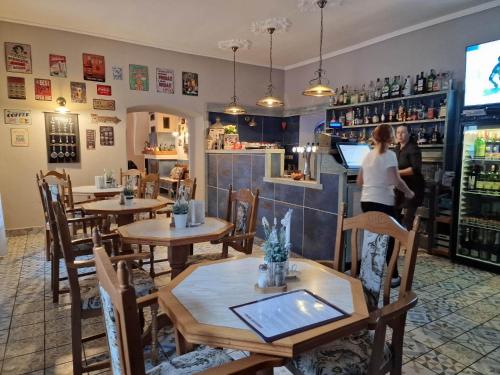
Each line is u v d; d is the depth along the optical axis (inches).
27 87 198.5
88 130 217.2
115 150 225.9
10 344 89.4
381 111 203.9
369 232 71.3
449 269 146.3
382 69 209.2
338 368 51.9
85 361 82.2
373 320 47.9
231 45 229.5
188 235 92.4
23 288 125.0
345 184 131.1
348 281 60.9
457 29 170.6
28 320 101.8
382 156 117.6
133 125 429.7
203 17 182.7
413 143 143.9
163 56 237.6
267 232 61.4
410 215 146.4
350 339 58.6
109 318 39.5
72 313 73.4
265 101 211.3
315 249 146.1
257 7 168.7
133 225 104.7
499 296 119.2
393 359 59.5
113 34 212.5
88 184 219.9
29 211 206.2
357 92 220.7
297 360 54.7
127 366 35.4
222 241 98.8
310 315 47.4
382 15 175.5
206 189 256.8
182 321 45.6
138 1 164.4
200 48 237.9
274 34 206.5
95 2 165.9
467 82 147.6
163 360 61.0
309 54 248.8
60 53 205.3
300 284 59.2
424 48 185.6
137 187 205.3
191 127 272.8
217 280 60.7
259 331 42.9
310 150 155.3
